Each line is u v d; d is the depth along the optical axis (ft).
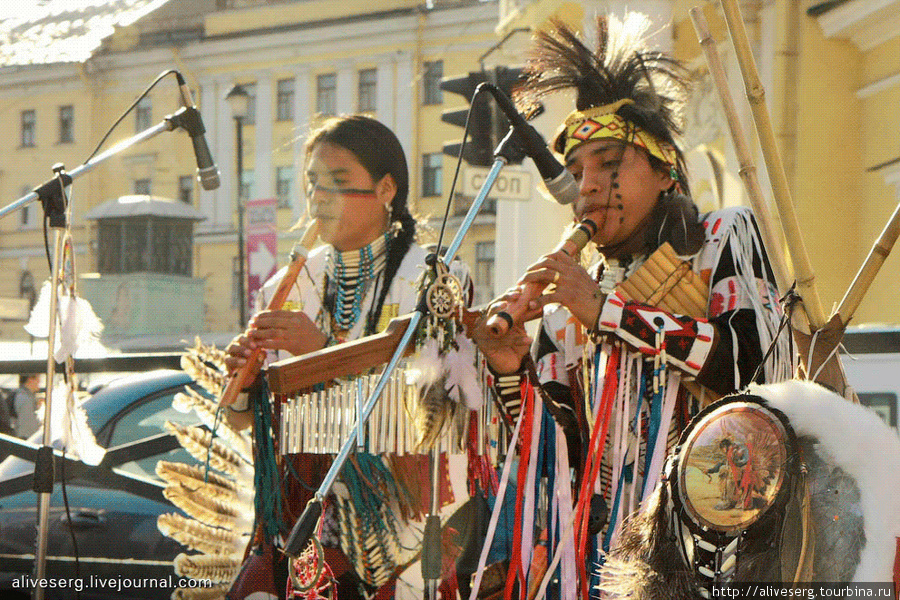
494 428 11.89
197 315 147.74
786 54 42.09
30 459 16.61
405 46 149.69
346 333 13.50
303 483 11.99
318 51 155.22
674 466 9.77
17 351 67.26
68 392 14.88
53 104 170.71
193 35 163.12
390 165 13.52
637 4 36.76
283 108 158.61
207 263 164.86
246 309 98.43
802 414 9.34
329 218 13.30
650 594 9.60
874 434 9.18
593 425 11.54
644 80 12.43
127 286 144.05
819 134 41.78
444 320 11.28
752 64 9.67
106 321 143.95
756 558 9.18
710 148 44.57
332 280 13.71
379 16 150.71
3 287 173.47
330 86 155.33
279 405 11.87
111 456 16.55
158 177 165.89
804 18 42.06
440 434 11.32
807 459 9.28
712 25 41.32
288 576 11.87
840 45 41.86
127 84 166.61
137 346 142.51
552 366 12.73
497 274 59.41
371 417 11.46
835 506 9.12
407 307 13.39
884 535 8.99
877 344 15.34
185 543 13.46
